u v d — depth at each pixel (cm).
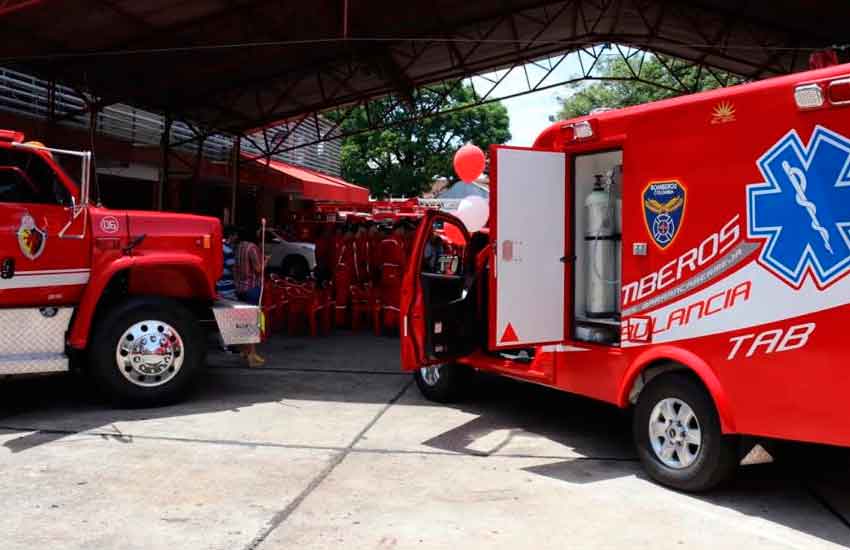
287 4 1182
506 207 555
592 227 584
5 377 827
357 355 1008
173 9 1112
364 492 477
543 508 454
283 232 2222
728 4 1384
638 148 517
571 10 1520
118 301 691
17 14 1043
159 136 1775
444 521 431
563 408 719
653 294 503
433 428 640
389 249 1172
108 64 1334
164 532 409
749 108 451
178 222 713
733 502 468
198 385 800
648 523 432
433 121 3625
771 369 434
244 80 1559
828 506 462
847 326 403
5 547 386
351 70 1627
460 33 1565
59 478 493
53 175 652
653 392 500
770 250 436
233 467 523
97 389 727
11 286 629
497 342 549
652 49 1830
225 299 827
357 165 3662
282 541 400
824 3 1280
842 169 407
